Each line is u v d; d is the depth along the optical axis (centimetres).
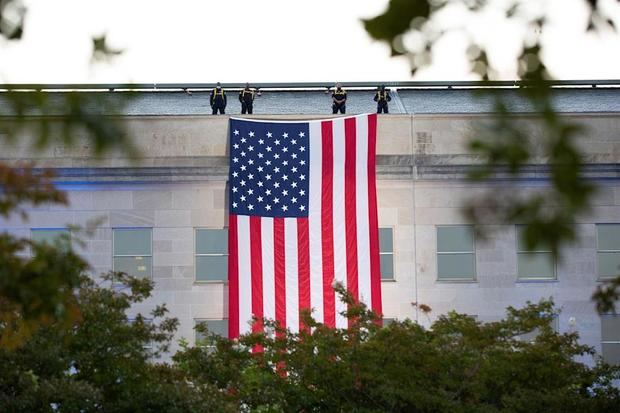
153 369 5606
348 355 5956
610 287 3925
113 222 9388
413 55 972
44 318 2702
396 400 5791
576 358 9388
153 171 9412
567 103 11031
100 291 5531
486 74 955
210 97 10788
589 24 959
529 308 6253
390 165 9450
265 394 5956
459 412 5712
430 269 9456
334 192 9056
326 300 8862
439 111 10969
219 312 9388
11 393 5188
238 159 9081
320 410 6138
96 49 1070
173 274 9406
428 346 5900
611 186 9444
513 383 6025
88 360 5272
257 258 8906
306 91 11456
